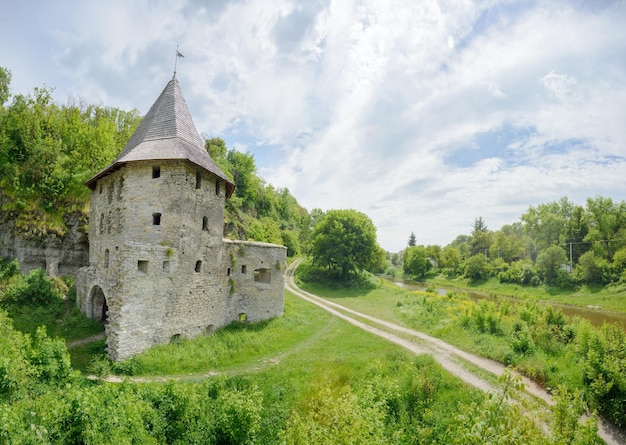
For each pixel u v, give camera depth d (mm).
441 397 15453
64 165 30188
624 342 18203
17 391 11039
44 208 27828
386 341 23469
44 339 14844
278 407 14031
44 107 32781
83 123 35625
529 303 29984
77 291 24812
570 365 18797
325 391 14266
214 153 64250
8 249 26484
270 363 19375
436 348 22375
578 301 49875
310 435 10625
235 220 54375
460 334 24562
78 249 29000
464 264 77312
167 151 21875
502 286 63969
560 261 57688
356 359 19406
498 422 6426
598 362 16734
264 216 71938
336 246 51500
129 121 45000
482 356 21109
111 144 34094
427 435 13148
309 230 91312
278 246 30047
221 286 25062
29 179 27859
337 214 53750
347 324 28516
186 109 26125
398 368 18234
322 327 27500
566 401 8977
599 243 59250
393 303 38312
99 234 24828
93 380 15375
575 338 21672
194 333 22000
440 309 31922
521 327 23797
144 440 10398
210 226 24219
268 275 29531
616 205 61250
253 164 69562
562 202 73438
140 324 18500
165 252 20219
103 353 17891
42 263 27234
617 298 47688
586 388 16438
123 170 22578
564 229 66562
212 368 18312
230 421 12008
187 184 22000
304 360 19375
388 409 14500
